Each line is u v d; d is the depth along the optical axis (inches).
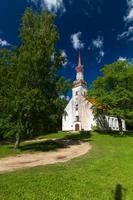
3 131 1138.0
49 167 638.5
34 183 478.3
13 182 480.7
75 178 526.0
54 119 1127.0
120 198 424.8
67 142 1427.2
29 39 1081.4
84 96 2719.0
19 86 1032.2
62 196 419.8
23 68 1032.2
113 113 1857.8
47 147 1178.0
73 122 2802.7
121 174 577.6
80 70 3031.5
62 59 1171.3
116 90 1898.4
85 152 957.2
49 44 1120.8
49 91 1130.7
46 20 1130.0
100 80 2059.5
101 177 543.8
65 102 1156.5
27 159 802.8
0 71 1088.8
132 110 1904.5
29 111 1032.8
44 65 1098.1
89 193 439.5
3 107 1055.0
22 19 1130.0
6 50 1126.4
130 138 1604.3
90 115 2655.0
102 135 1811.0
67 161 740.0
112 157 821.9
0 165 684.1
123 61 2080.5
